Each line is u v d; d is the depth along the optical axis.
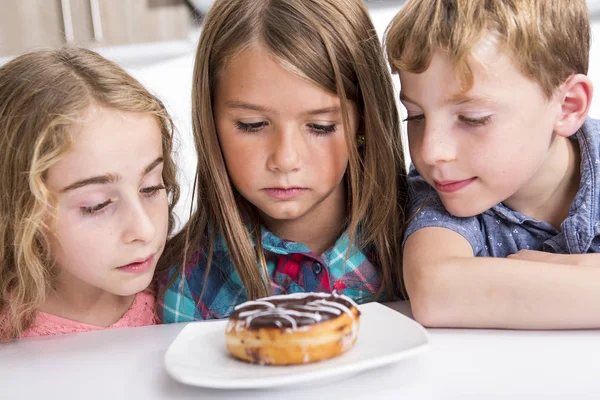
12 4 1.74
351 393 0.51
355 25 0.74
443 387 0.52
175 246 0.82
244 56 0.70
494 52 0.64
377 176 0.78
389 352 0.54
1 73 0.72
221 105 0.73
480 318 0.62
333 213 0.81
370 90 0.75
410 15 0.68
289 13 0.71
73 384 0.55
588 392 0.50
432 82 0.65
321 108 0.70
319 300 0.56
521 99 0.66
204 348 0.57
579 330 0.61
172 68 1.82
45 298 0.75
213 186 0.78
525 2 0.65
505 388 0.51
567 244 0.73
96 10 1.76
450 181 0.69
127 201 0.67
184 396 0.52
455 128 0.67
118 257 0.68
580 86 0.70
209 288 0.83
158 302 0.81
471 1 0.65
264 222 0.82
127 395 0.53
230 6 0.73
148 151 0.68
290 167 0.70
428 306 0.63
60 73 0.68
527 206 0.76
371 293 0.81
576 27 0.70
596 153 0.72
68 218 0.67
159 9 1.77
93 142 0.65
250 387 0.51
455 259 0.65
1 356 0.62
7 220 0.71
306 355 0.53
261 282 0.78
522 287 0.61
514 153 0.67
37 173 0.66
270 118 0.71
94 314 0.77
